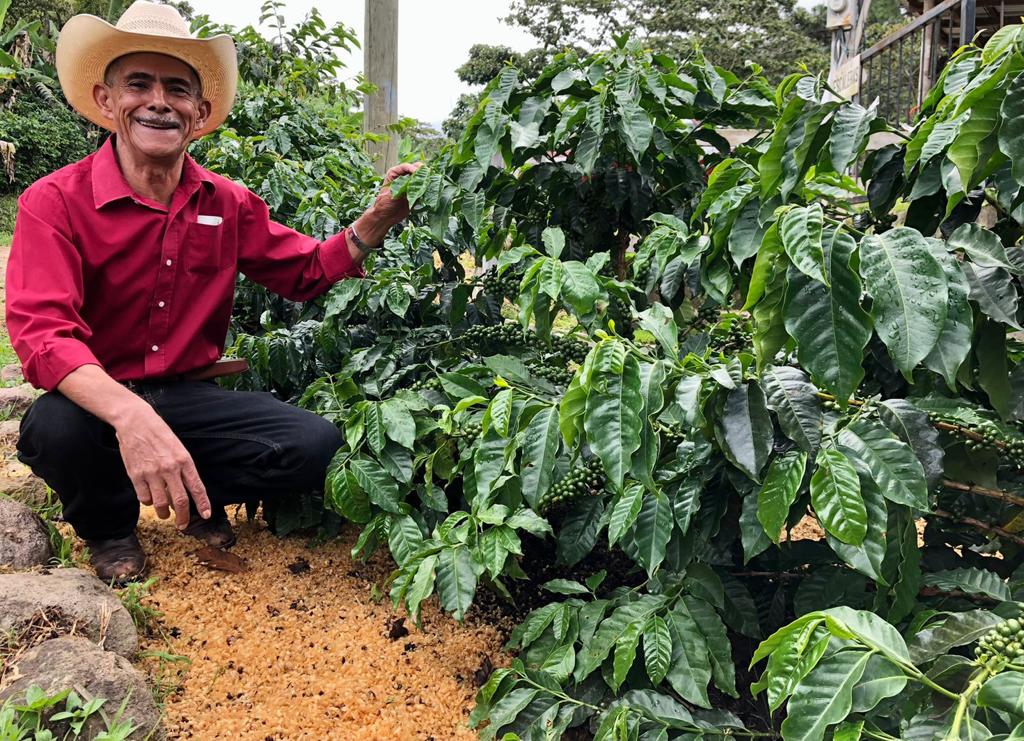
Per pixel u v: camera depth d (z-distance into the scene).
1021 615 1.35
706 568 1.92
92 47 2.17
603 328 2.33
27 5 15.71
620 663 1.79
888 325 1.31
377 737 1.90
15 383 3.79
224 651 2.09
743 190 1.89
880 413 1.62
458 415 2.30
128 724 1.58
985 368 1.57
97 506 2.19
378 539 2.46
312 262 2.64
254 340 2.91
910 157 1.67
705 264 2.02
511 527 2.05
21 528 2.23
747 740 1.83
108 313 2.30
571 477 2.14
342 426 2.57
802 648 1.20
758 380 1.55
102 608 1.90
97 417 2.03
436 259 4.34
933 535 2.02
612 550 2.67
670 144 2.62
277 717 1.91
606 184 2.66
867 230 2.13
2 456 2.92
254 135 4.57
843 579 1.84
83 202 2.19
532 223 2.94
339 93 6.12
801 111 1.71
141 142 2.18
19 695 1.58
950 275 1.38
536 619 2.05
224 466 2.42
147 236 2.26
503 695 2.02
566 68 2.64
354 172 4.35
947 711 1.24
